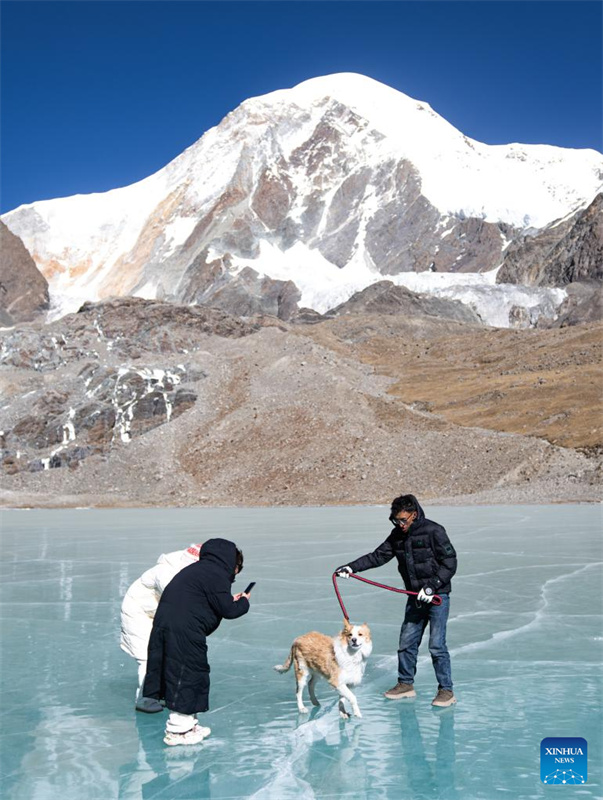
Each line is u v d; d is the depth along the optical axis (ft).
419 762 16.85
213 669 25.73
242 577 46.39
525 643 28.19
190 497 176.24
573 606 35.50
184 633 18.76
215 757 17.52
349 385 217.56
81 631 31.35
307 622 32.83
